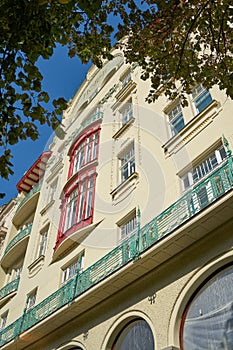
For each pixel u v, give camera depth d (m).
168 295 6.86
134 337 7.31
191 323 6.27
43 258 13.95
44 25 3.94
